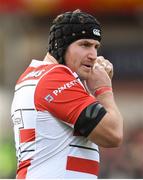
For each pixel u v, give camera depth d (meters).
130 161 31.52
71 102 9.90
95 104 9.91
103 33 48.97
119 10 41.84
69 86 10.00
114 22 48.44
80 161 10.00
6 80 48.62
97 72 10.43
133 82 48.97
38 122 9.98
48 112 9.96
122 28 49.03
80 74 10.34
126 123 48.91
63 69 10.16
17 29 48.47
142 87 48.94
